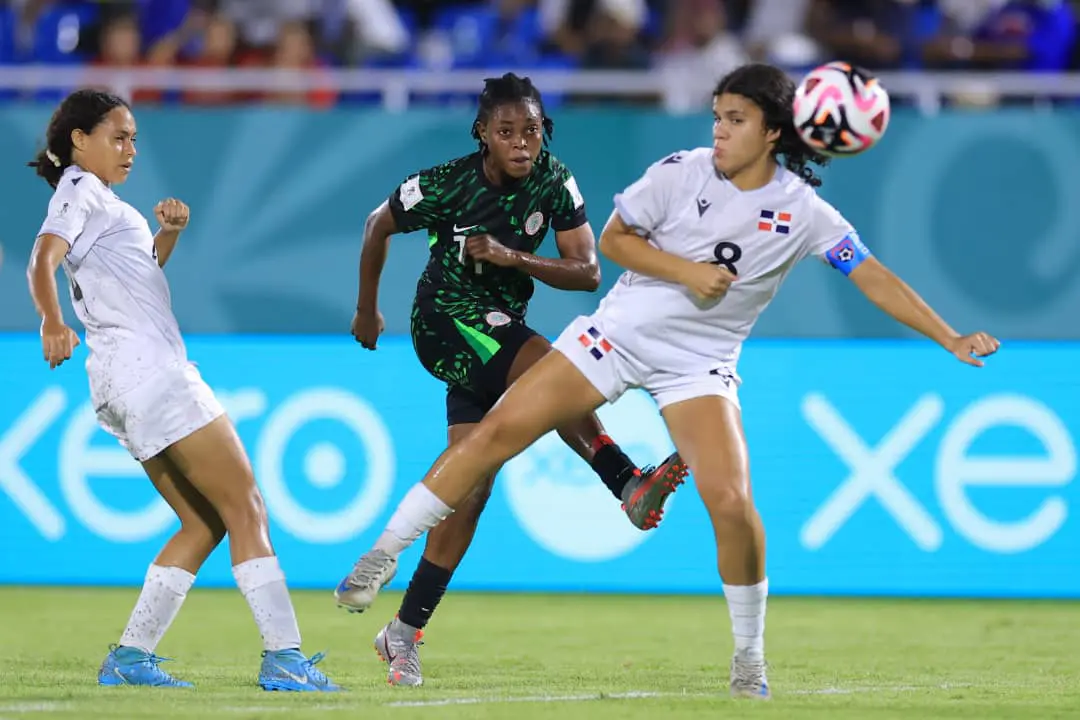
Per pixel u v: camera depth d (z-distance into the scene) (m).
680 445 17.22
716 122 16.88
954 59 36.66
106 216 17.77
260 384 32.06
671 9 38.69
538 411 17.17
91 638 24.27
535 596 30.92
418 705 16.44
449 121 31.97
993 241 31.55
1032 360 31.48
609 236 17.16
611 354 17.14
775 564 31.45
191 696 16.97
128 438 17.89
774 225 16.92
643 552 31.56
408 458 31.73
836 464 31.55
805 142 16.73
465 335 19.53
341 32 37.88
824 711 16.34
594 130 31.91
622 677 20.12
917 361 31.62
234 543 17.75
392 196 19.88
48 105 32.38
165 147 32.16
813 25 38.06
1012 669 21.41
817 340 31.81
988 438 31.44
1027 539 31.25
